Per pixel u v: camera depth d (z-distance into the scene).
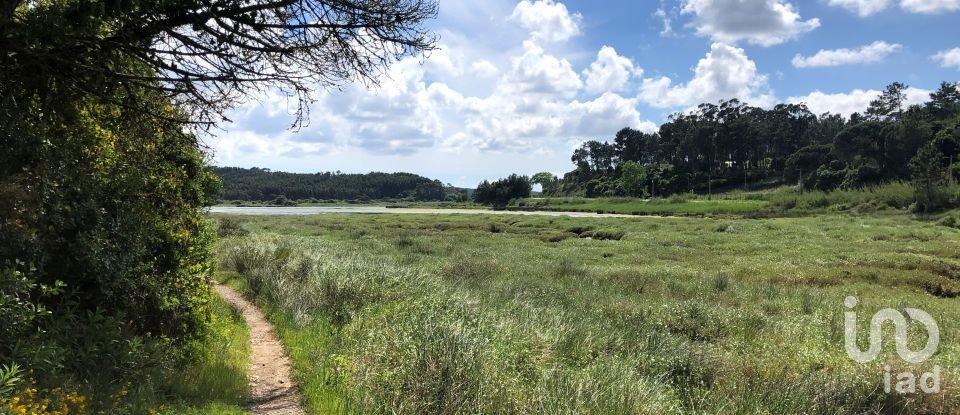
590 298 12.40
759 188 102.25
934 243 26.61
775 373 6.62
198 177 8.00
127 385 4.65
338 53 5.61
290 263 14.00
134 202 6.00
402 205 124.06
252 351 7.99
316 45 5.43
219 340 7.73
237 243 20.59
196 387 5.52
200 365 6.30
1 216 4.08
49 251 4.77
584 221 55.59
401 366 5.89
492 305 10.15
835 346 8.07
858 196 65.00
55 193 4.66
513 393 5.49
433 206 117.12
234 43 5.12
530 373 6.25
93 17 4.36
